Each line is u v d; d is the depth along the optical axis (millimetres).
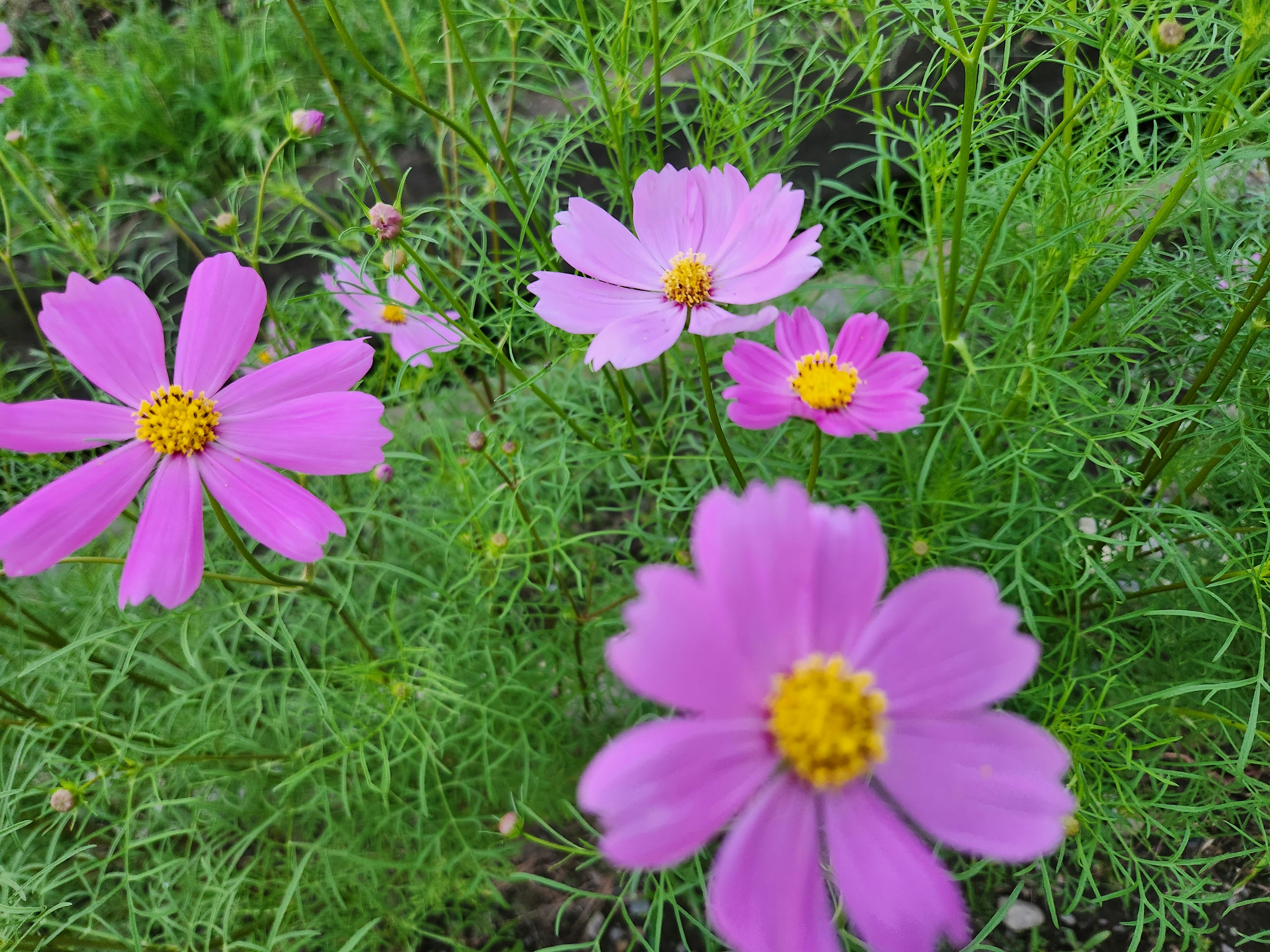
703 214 235
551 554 271
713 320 218
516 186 307
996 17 222
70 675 274
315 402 206
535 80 439
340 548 321
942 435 287
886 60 267
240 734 284
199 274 209
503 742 286
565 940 282
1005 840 131
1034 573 283
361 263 236
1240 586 263
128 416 205
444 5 220
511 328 267
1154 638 276
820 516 138
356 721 262
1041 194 289
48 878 274
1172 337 307
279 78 477
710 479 296
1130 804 232
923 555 234
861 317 230
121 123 491
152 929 281
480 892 275
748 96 278
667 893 235
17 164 381
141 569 193
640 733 128
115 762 240
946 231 300
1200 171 181
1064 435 271
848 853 135
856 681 138
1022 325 273
